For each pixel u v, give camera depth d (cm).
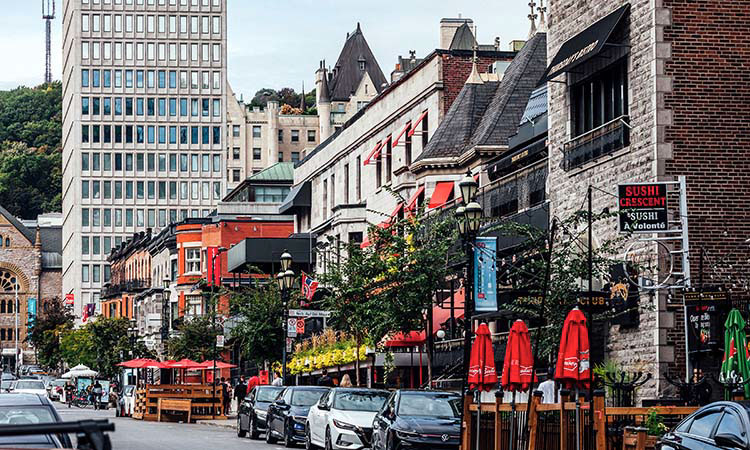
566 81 3966
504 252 4481
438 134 5731
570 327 2527
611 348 3622
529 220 4328
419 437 3042
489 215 4975
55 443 1944
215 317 8956
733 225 3428
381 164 6981
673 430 2028
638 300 3444
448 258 4344
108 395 9812
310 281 6244
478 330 2823
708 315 3030
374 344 4547
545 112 4700
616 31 3647
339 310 4725
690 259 3394
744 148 3459
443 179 5644
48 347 16962
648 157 3469
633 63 3572
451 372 4962
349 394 3766
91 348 12194
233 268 9300
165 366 7731
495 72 6244
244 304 6869
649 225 3256
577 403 2434
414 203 5728
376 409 3694
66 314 17550
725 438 1819
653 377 3359
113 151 19438
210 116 19588
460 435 2938
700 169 3441
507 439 2688
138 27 19538
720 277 3338
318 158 8412
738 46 3484
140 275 14362
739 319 2700
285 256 5194
